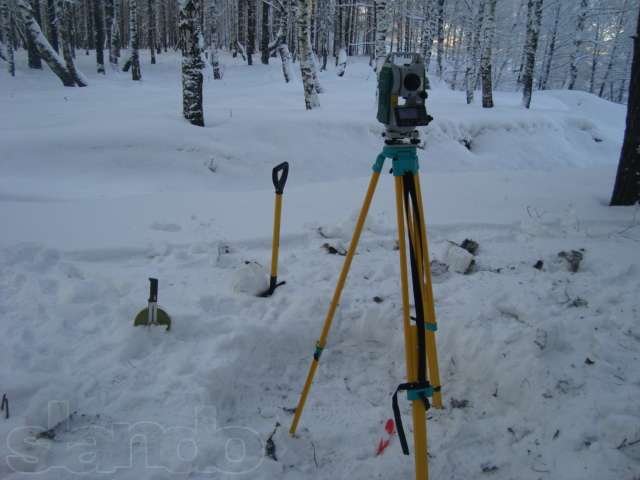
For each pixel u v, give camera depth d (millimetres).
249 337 3447
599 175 7668
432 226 5328
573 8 29297
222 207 6035
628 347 3373
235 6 40688
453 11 29422
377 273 4410
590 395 2908
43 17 34156
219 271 4430
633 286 4148
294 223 5461
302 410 3033
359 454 2797
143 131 10406
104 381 2967
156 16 42531
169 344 3359
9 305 3672
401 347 3574
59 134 9836
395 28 40750
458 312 3736
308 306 3801
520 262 4625
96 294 3891
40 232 5059
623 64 35812
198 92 11375
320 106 14805
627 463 2479
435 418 3002
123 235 5043
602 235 5180
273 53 33938
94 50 42344
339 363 3566
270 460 2625
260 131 11773
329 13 37125
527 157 15203
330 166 11617
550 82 37562
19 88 21188
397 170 2336
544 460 2615
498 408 3057
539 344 3203
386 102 2305
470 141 15055
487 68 18406
